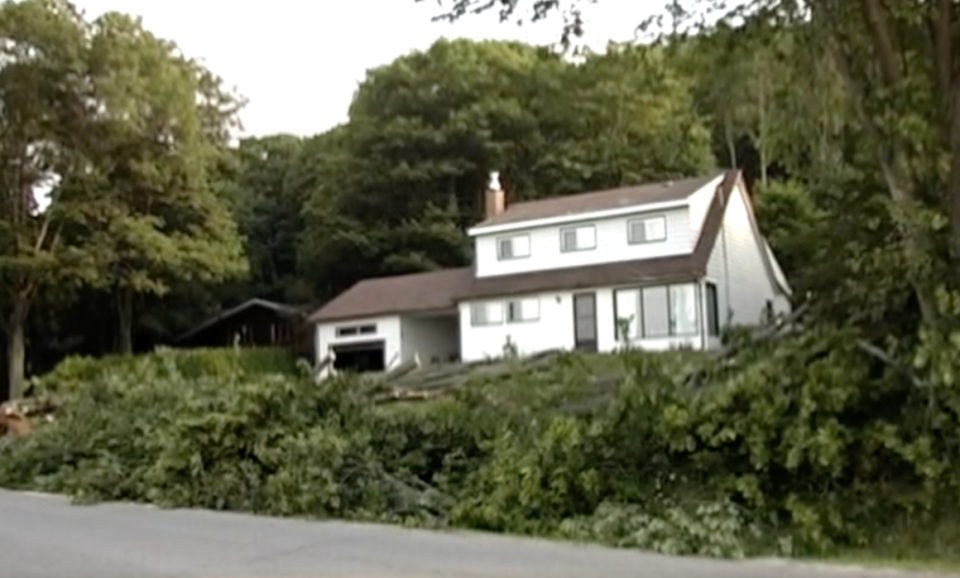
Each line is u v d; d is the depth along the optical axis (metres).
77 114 29.70
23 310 29.88
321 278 38.38
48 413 15.32
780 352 8.13
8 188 29.39
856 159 9.35
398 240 36.97
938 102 8.24
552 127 37.41
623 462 8.21
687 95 11.48
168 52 32.03
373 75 39.69
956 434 7.27
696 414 7.88
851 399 7.61
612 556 7.21
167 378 14.57
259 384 10.52
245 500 9.66
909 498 7.35
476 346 29.06
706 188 27.78
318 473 9.28
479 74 38.75
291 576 6.72
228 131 36.81
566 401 9.99
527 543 7.76
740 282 27.86
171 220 32.69
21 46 28.67
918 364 7.29
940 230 8.00
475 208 37.72
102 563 7.29
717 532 7.32
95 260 29.83
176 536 8.30
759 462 7.57
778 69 9.64
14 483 12.23
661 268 26.52
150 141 31.17
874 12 8.34
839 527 7.29
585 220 28.27
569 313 27.72
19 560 7.48
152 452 10.97
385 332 31.31
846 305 8.83
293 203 42.53
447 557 7.24
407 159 37.84
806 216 20.70
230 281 38.28
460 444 9.65
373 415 9.99
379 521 8.87
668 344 23.89
